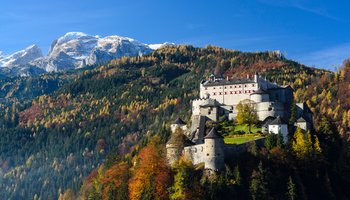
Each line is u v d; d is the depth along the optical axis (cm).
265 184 18662
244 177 19225
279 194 18825
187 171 19488
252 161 19888
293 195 18725
